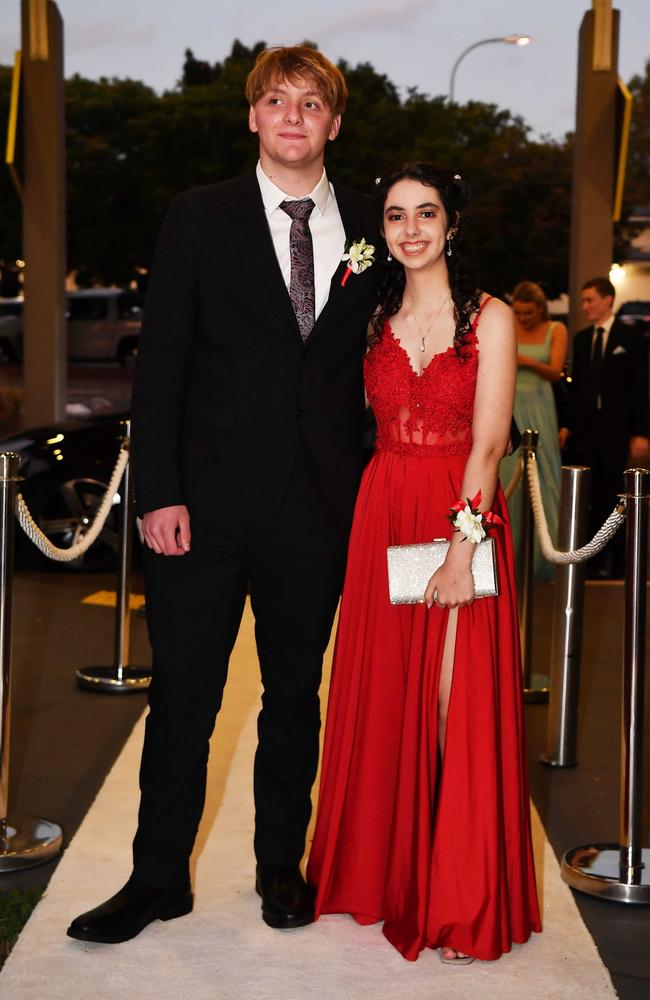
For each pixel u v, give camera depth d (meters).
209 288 3.00
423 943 2.94
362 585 3.15
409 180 2.99
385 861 3.12
